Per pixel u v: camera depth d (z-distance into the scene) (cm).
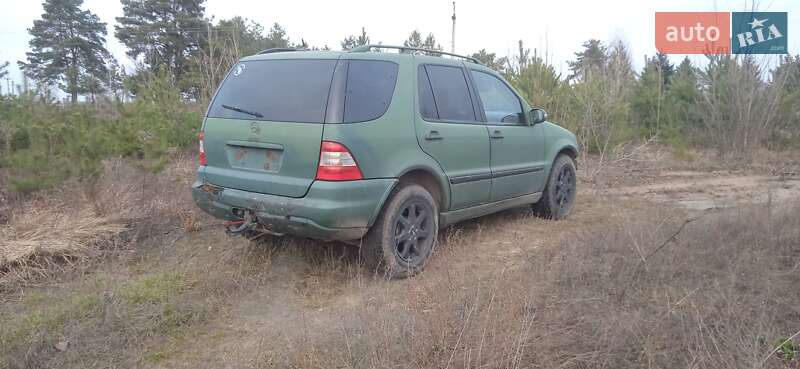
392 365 290
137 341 334
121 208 554
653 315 334
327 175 386
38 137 601
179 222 560
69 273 437
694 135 1334
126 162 664
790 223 493
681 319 318
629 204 743
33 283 423
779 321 337
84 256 464
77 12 4016
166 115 892
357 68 414
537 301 358
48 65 3778
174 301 378
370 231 422
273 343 334
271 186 406
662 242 442
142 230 529
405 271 438
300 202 390
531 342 306
